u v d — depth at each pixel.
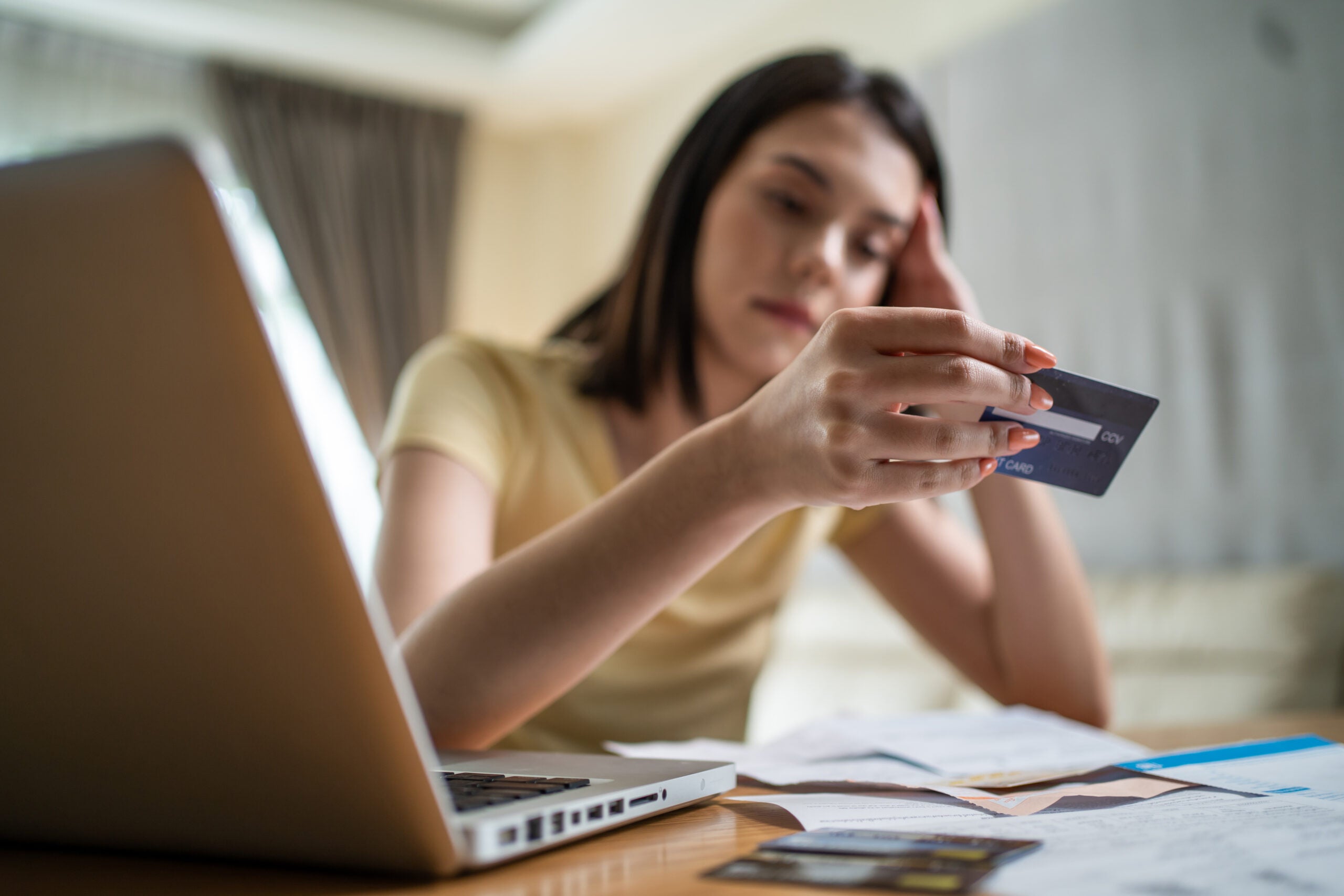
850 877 0.32
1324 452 2.02
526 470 1.03
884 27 3.31
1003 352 0.49
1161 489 2.31
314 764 0.32
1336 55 2.04
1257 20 2.18
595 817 0.39
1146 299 2.37
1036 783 0.52
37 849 0.41
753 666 1.14
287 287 4.33
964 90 2.89
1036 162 2.66
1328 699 1.69
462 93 4.66
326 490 0.29
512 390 1.07
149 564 0.31
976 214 2.83
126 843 0.39
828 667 2.61
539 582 0.53
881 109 1.05
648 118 4.55
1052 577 0.98
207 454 0.29
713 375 1.09
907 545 1.17
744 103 1.04
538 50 4.25
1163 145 2.36
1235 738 0.82
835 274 1.00
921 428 0.47
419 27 4.31
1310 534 2.03
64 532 0.32
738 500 0.51
